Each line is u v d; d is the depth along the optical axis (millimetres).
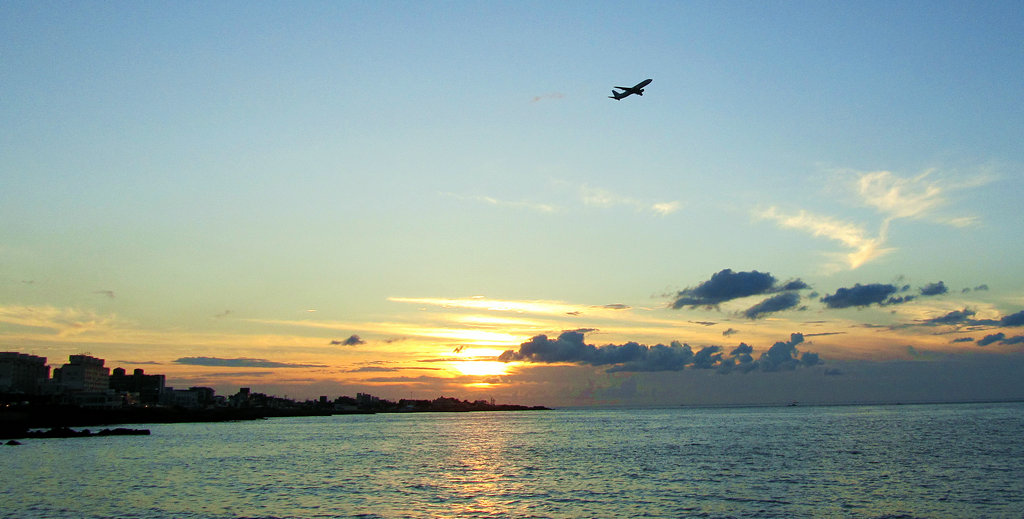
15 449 144125
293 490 78188
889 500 65250
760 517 59094
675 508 64000
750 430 193625
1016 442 122312
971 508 61000
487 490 76875
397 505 67688
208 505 68125
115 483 85188
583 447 139625
